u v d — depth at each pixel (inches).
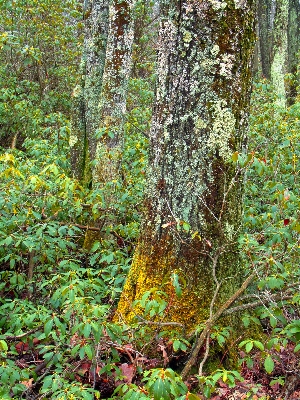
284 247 119.4
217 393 102.3
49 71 368.2
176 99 115.8
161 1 119.3
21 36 347.9
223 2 111.3
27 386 100.7
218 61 112.7
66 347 112.6
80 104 237.8
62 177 148.9
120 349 109.1
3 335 110.7
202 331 108.2
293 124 238.5
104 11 229.5
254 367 111.0
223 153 114.8
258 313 102.0
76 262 167.5
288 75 351.6
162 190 119.3
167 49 116.3
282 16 388.8
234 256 119.7
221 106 113.7
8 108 306.0
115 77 207.5
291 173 175.9
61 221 169.5
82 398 85.6
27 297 141.0
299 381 105.3
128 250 167.9
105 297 145.6
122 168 214.8
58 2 354.6
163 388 71.8
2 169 147.2
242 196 121.6
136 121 279.3
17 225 146.0
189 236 116.3
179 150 116.4
